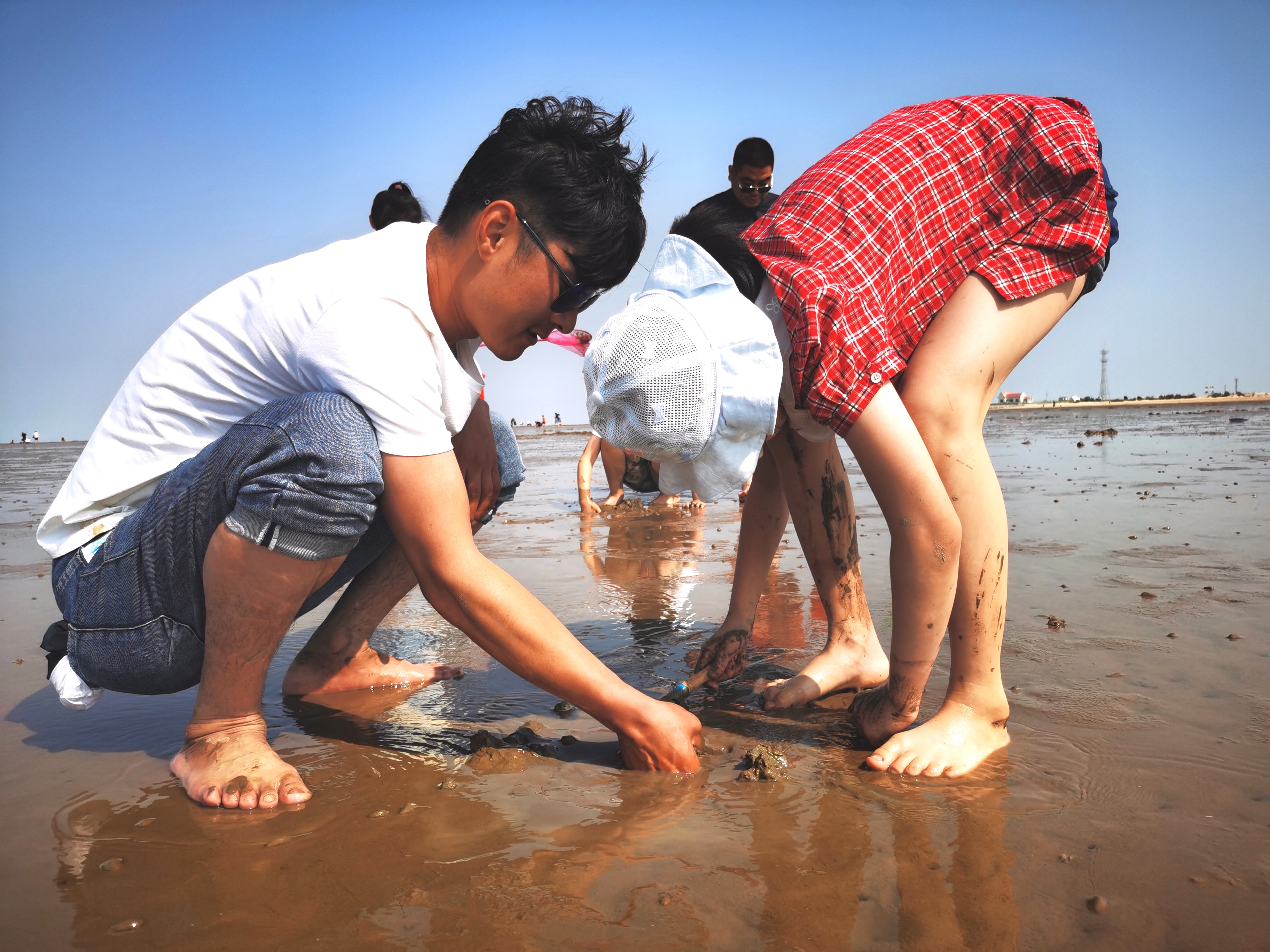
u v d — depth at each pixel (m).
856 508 5.41
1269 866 1.31
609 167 1.62
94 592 1.67
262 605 1.60
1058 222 1.79
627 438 1.70
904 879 1.29
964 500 1.72
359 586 2.27
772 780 1.67
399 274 1.62
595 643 2.69
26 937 1.18
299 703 2.21
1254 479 6.44
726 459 1.71
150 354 1.80
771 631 2.80
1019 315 1.76
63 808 1.59
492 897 1.26
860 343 1.64
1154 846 1.38
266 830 1.48
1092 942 1.13
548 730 1.99
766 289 1.80
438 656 2.60
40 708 2.14
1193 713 1.92
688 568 3.88
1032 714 1.94
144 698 2.22
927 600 1.67
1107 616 2.70
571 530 5.19
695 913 1.21
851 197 1.77
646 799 1.60
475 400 1.86
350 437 1.54
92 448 1.79
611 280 1.69
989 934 1.16
